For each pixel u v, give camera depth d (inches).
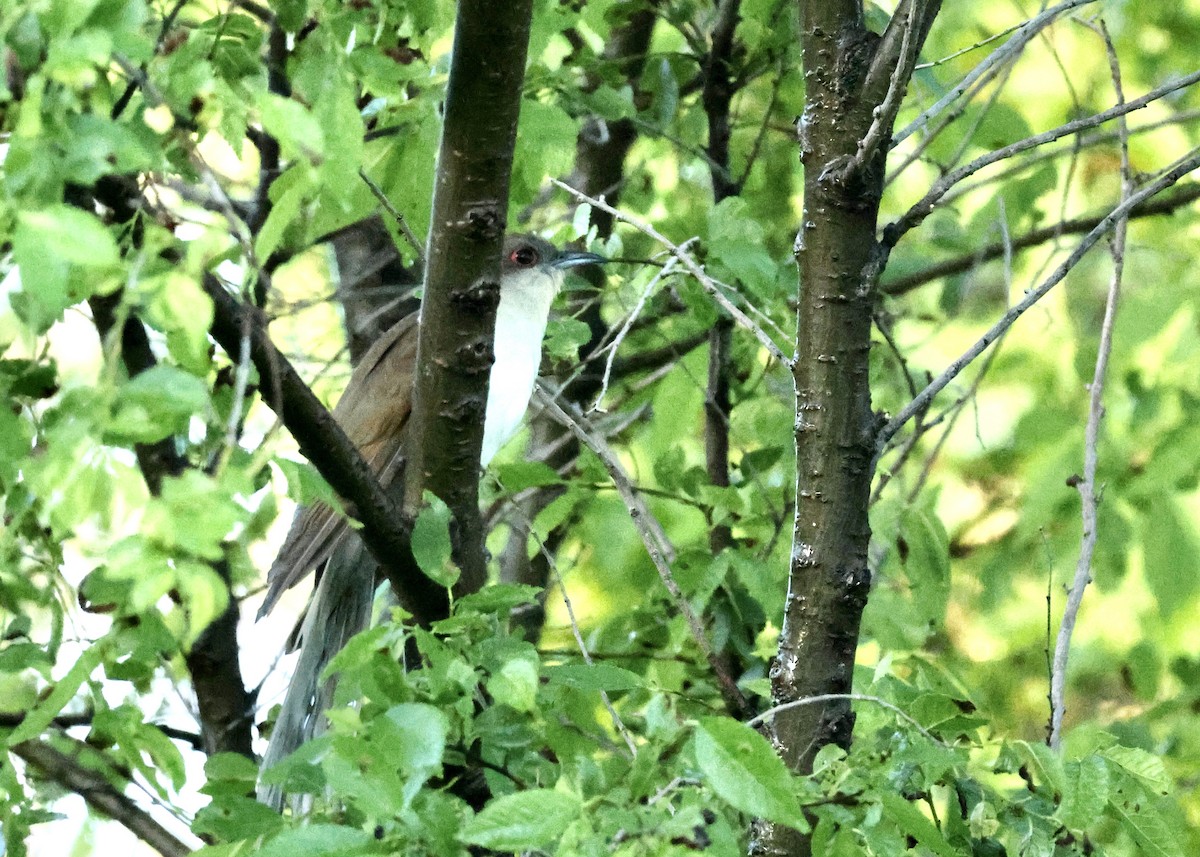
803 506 254.1
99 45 159.5
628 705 326.0
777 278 354.3
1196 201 506.3
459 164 258.2
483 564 279.3
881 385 464.8
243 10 311.6
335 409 392.8
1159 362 500.4
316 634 342.0
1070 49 529.7
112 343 159.3
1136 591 522.3
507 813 176.4
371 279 457.1
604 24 424.5
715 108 437.1
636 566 453.1
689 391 401.7
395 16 257.0
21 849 242.5
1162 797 249.6
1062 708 279.9
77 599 242.8
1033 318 523.5
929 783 222.2
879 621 349.7
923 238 506.3
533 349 408.8
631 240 451.8
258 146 333.4
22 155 160.7
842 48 250.7
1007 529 518.6
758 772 173.6
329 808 209.3
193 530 155.0
